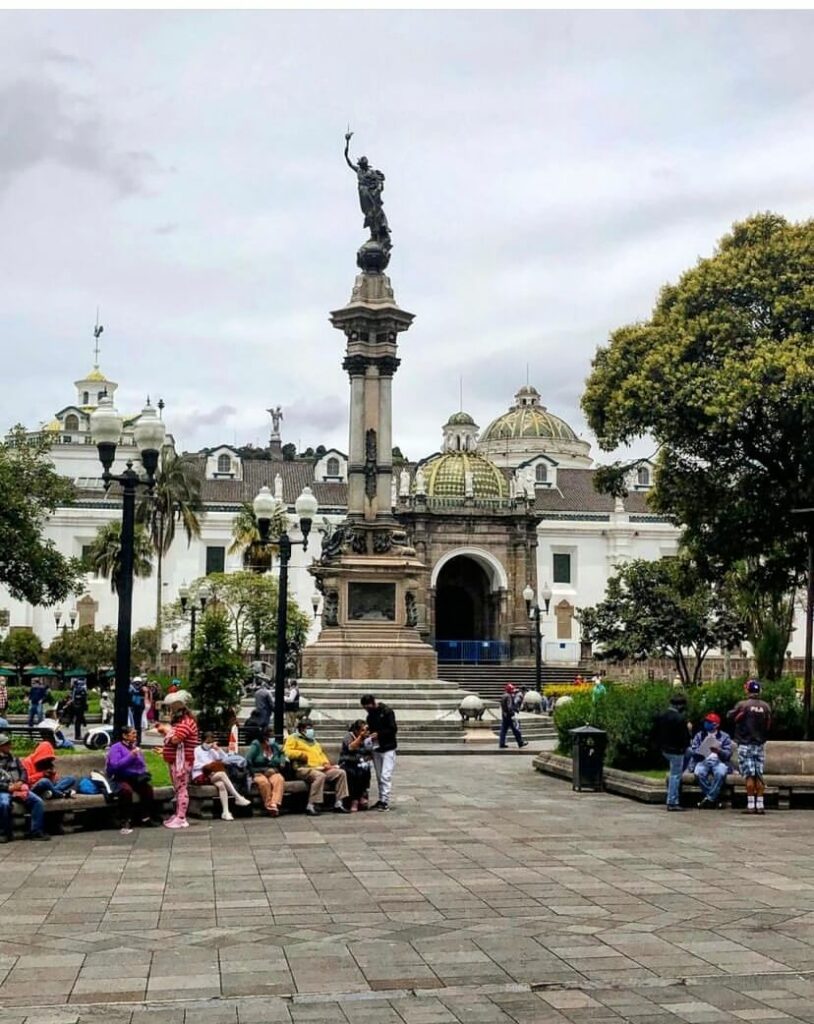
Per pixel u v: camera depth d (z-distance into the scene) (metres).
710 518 31.22
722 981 8.98
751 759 19.20
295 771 19.50
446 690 38.41
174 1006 8.33
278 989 8.75
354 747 19.66
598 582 83.06
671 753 19.56
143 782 17.31
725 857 14.69
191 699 27.66
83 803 16.73
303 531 25.52
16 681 61.31
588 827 17.52
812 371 27.16
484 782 24.59
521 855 14.86
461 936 10.39
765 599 39.06
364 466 40.44
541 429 100.12
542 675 68.62
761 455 30.03
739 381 28.11
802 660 70.00
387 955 9.73
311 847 15.48
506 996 8.59
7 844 15.62
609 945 10.07
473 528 76.06
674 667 72.06
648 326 32.72
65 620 76.50
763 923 10.90
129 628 17.77
